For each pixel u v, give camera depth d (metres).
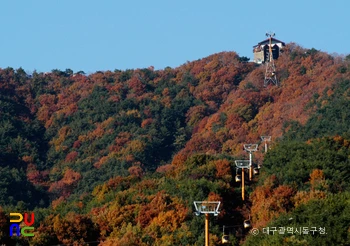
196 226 190.62
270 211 198.00
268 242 170.62
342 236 171.12
